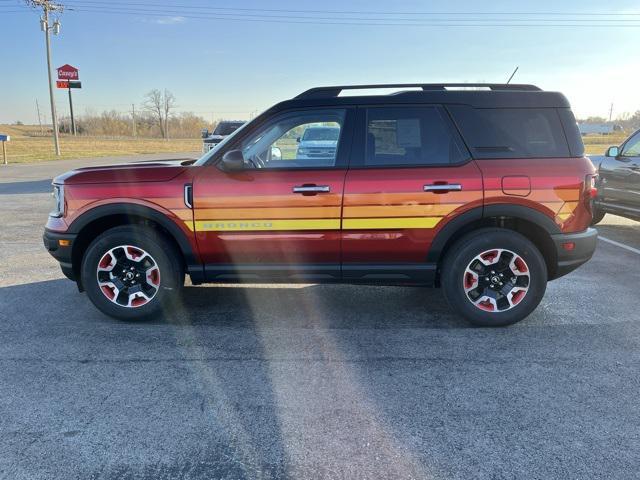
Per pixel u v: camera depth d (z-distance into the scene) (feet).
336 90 13.97
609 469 8.20
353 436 9.14
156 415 9.84
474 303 13.91
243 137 13.80
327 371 11.62
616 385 10.89
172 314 15.29
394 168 13.37
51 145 155.74
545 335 13.56
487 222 13.97
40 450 8.77
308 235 13.52
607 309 15.48
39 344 13.11
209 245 13.74
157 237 14.02
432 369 11.68
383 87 13.94
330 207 13.34
